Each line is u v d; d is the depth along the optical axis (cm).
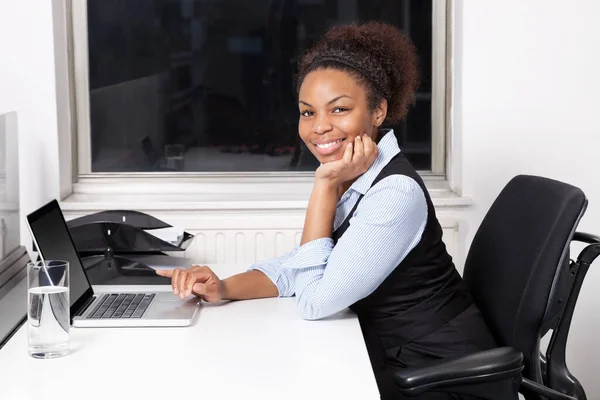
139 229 217
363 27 186
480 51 269
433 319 177
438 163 293
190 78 290
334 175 179
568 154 274
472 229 276
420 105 291
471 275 197
